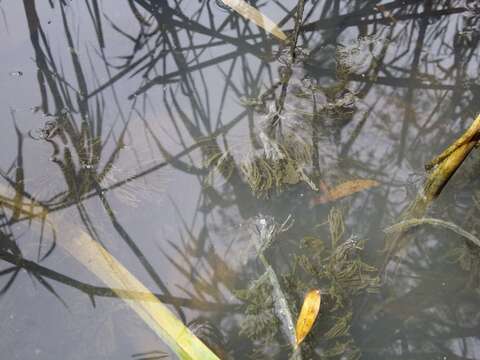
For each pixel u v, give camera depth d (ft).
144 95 3.32
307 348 2.75
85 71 3.41
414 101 3.28
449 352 2.76
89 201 3.03
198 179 3.08
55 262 2.92
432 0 3.61
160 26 3.56
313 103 3.27
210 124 3.22
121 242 2.95
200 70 3.40
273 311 2.80
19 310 2.83
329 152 3.12
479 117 2.61
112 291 2.86
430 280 2.89
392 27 3.53
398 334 2.79
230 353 2.75
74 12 3.61
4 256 2.92
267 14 3.59
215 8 3.61
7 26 3.55
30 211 3.00
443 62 3.41
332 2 3.62
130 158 3.13
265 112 3.24
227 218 2.99
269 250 2.93
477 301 2.85
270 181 3.05
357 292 2.86
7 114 3.27
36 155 3.13
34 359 2.77
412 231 2.92
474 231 2.93
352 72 3.37
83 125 3.22
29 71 3.41
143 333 2.81
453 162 2.71
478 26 3.54
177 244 2.94
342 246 2.88
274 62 3.41
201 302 2.83
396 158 3.11
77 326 2.81
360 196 3.03
